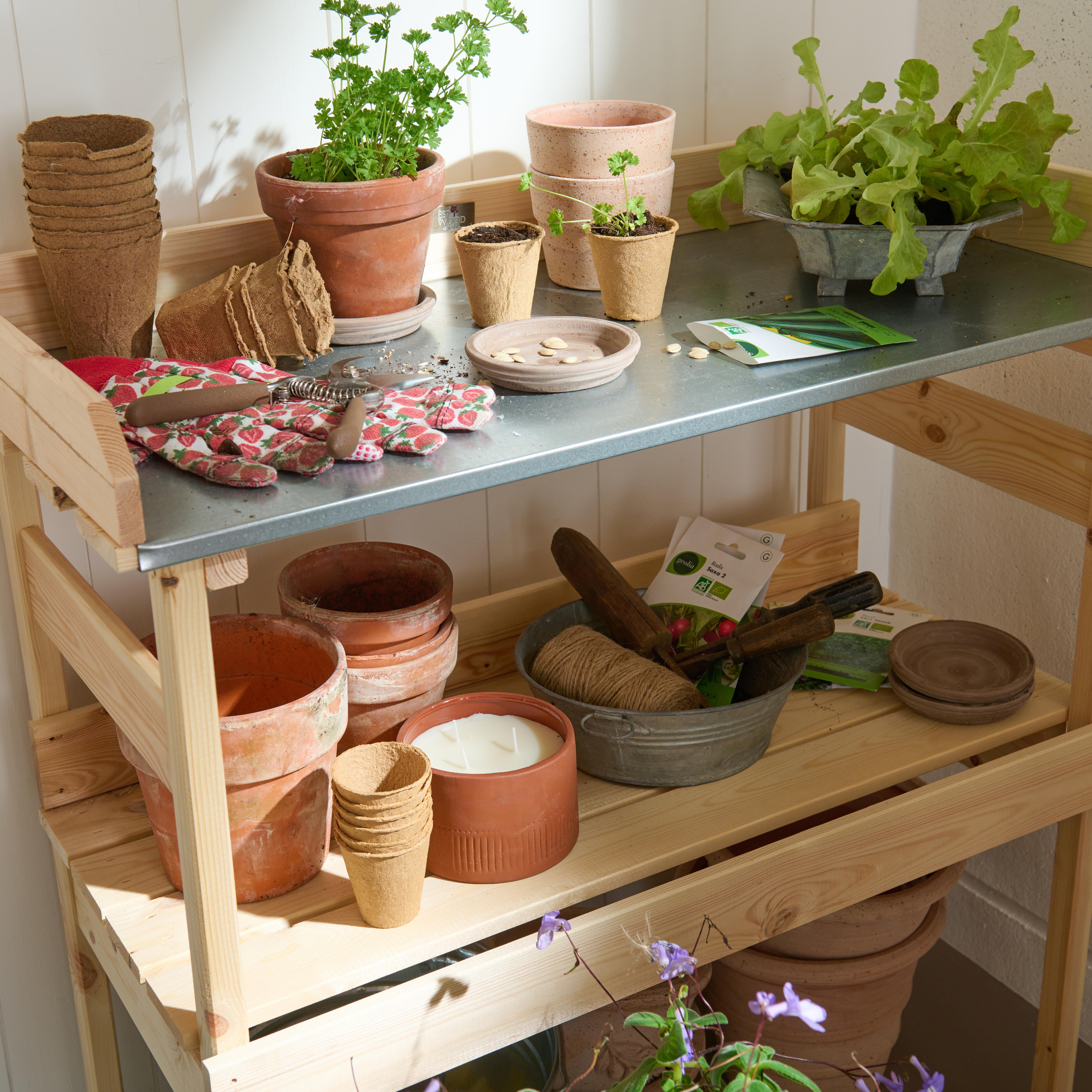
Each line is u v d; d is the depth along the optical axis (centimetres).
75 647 111
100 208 104
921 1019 174
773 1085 92
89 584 111
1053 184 125
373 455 90
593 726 119
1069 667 163
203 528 80
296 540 141
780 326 115
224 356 109
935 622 148
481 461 90
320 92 130
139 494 76
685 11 147
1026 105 125
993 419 138
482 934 106
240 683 119
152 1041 110
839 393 103
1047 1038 152
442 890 110
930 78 131
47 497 91
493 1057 137
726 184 139
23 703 132
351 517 85
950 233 119
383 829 99
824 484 169
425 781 102
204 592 83
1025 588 167
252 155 129
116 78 119
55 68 116
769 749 131
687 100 151
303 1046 97
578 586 138
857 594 144
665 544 168
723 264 139
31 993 143
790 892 117
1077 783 133
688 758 121
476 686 147
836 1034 145
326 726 105
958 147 121
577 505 159
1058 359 155
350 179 117
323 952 103
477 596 156
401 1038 101
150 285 110
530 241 116
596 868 112
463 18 117
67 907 130
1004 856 178
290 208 111
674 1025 95
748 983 144
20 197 118
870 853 120
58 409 81
